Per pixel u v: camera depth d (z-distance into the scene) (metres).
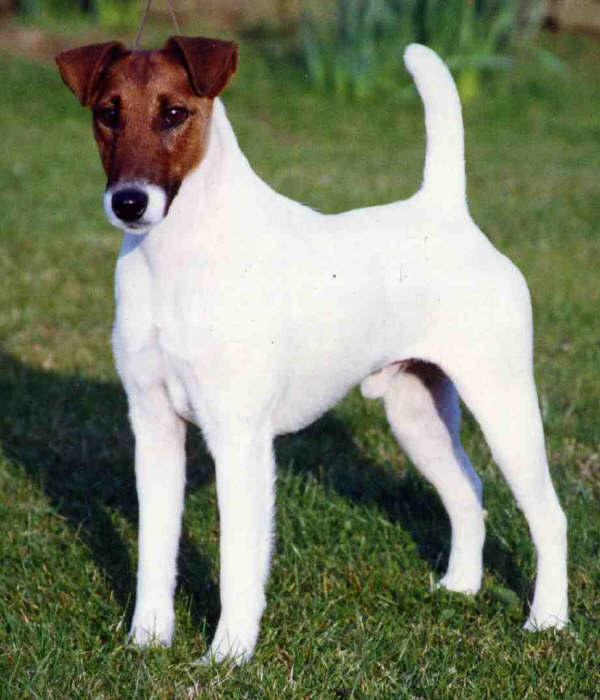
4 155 13.78
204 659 4.20
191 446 6.54
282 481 5.95
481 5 17.06
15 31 18.61
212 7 21.11
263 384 4.00
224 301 3.91
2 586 4.86
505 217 11.83
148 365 4.07
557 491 5.77
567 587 4.75
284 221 4.18
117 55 4.00
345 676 4.20
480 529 5.01
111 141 3.88
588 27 21.58
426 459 4.97
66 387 7.27
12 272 9.64
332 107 16.91
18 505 5.68
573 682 4.20
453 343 4.48
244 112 16.42
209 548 5.29
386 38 17.16
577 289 9.43
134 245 4.00
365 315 4.29
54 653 4.25
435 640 4.55
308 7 17.69
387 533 5.46
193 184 3.89
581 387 7.33
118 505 5.80
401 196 12.30
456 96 4.62
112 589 4.90
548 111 17.41
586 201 12.62
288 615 4.68
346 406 7.05
